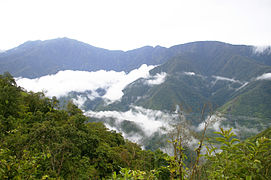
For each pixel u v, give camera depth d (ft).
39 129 42.91
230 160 7.37
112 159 73.72
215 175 7.33
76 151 57.77
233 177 7.06
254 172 6.81
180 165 7.85
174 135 7.91
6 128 54.34
